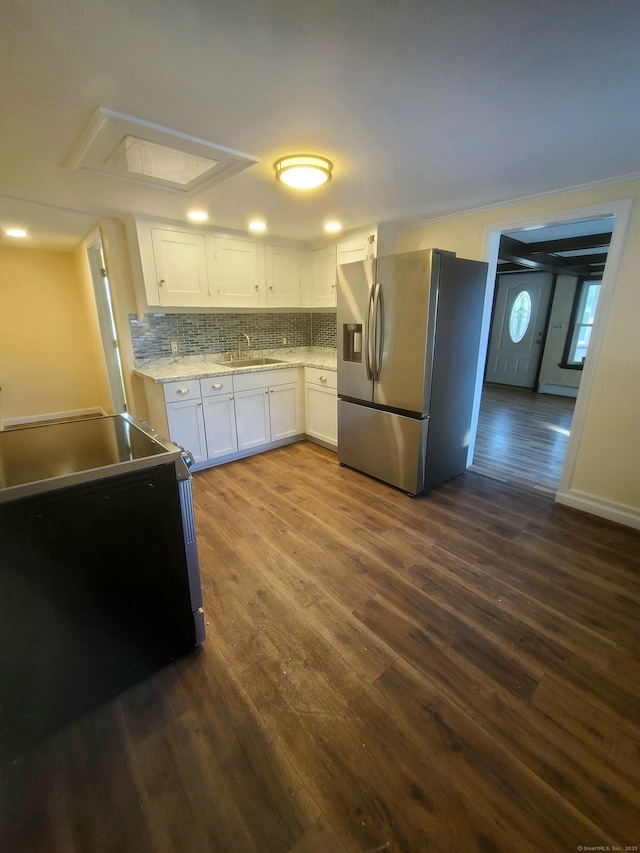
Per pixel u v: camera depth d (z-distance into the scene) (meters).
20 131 1.54
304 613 1.74
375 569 2.04
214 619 1.71
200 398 3.14
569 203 2.36
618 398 2.37
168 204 2.56
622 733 1.24
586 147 1.75
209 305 3.31
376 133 1.60
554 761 1.16
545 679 1.42
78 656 1.26
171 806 1.06
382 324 2.75
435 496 2.87
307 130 1.57
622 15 0.97
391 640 1.60
